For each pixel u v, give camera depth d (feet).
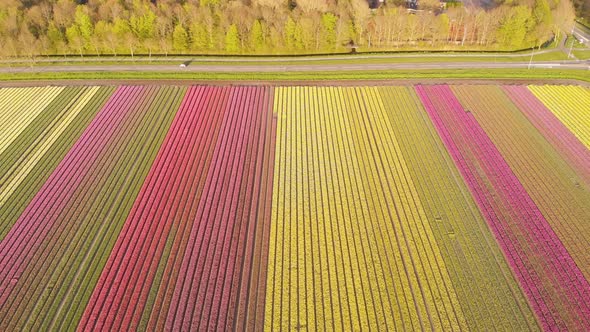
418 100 211.20
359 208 151.43
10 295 123.44
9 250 136.56
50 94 217.97
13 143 184.34
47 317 117.70
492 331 112.78
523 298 120.78
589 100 209.26
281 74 234.58
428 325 114.52
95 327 114.73
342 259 133.18
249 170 169.48
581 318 115.14
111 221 147.23
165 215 148.97
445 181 162.40
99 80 230.89
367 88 221.46
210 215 148.97
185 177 165.89
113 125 195.42
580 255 132.46
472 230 141.79
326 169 169.68
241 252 135.44
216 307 119.65
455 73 233.14
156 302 121.19
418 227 143.23
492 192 156.46
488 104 207.10
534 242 136.67
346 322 115.55
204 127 194.39
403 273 128.16
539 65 240.32
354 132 190.29
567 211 147.95
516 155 174.70
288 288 124.77
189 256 134.31
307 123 196.44
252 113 203.92
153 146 182.29
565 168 167.22
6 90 220.84
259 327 115.03
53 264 132.26
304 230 143.23
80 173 167.73
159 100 213.46
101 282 126.62
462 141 183.21
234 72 236.84
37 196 156.87
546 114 199.41
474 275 127.24
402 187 160.15
